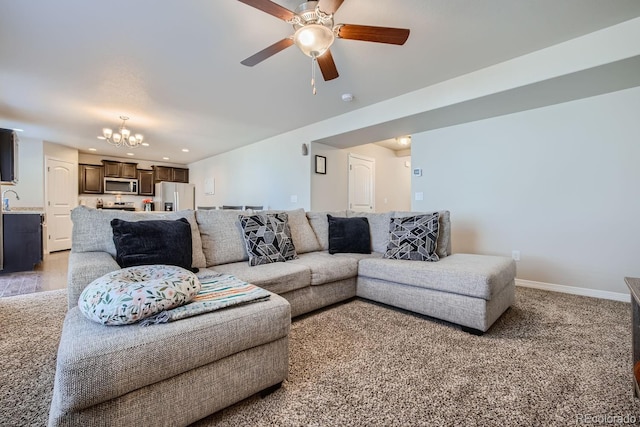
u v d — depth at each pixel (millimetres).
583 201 2908
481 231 3561
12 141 3879
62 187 5984
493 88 2742
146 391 1003
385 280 2459
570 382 1429
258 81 3062
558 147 3035
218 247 2316
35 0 1834
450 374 1502
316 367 1566
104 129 4293
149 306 1094
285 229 2617
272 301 1378
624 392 1349
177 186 7676
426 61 2666
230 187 6566
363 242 2988
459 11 1992
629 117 2668
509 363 1609
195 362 1090
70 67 2727
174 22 2078
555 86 2596
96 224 1899
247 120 4395
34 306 2490
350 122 4027
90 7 1908
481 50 2482
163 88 3219
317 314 2340
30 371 1494
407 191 6879
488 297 1922
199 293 1398
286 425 1154
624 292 2717
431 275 2164
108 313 1049
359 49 2465
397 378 1468
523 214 3270
